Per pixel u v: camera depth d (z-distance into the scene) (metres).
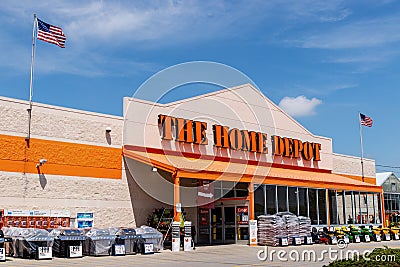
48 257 19.47
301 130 36.56
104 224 24.61
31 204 22.17
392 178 49.53
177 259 19.67
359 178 42.72
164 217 26.42
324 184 32.78
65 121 23.89
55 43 23.25
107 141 25.36
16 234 20.06
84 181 24.14
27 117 22.59
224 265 17.42
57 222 22.92
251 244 27.27
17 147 22.08
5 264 17.50
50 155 23.11
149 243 22.17
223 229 28.77
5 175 21.53
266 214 28.64
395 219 48.38
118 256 20.81
